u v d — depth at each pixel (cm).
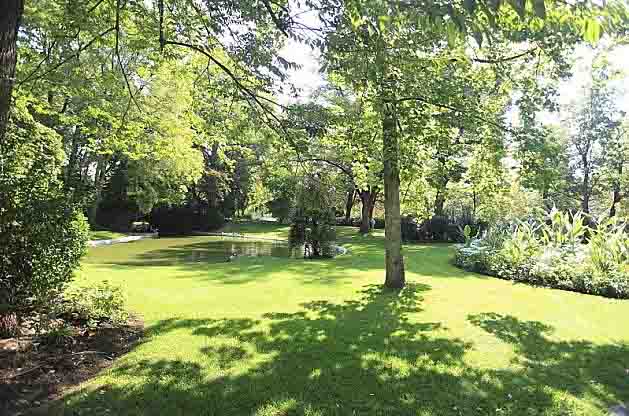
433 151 853
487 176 968
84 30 685
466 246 1407
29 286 516
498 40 602
